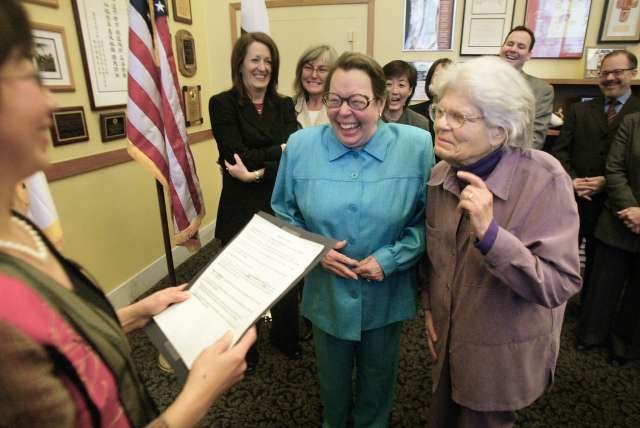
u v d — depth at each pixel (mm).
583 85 2947
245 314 703
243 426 1649
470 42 3109
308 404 1759
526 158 881
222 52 3531
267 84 1908
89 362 442
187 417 526
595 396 1787
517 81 832
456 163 905
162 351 679
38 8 1923
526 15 2967
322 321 1288
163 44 1784
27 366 374
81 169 2205
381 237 1157
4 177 412
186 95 3188
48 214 1432
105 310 538
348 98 1057
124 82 2488
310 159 1201
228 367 586
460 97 832
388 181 1136
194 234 2039
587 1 2852
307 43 3389
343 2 3229
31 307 398
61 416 396
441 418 1126
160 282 2920
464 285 963
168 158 1854
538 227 853
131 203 2652
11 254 431
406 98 2162
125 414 498
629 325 1969
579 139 2254
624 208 1822
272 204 1358
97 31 2260
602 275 1997
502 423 1032
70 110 2121
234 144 1826
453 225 981
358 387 1446
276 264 818
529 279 796
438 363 1102
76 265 562
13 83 372
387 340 1320
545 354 973
